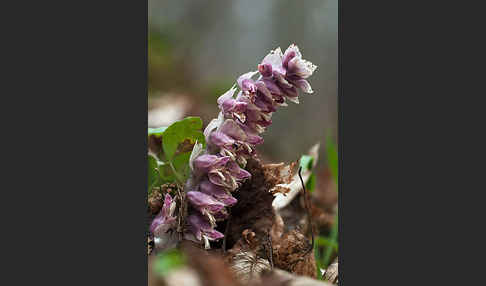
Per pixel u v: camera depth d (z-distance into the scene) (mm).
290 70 573
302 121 1119
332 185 885
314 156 715
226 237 607
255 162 616
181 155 621
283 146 1085
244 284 544
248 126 579
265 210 615
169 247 573
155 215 596
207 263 510
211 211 573
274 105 577
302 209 699
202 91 1150
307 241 617
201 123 612
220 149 575
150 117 950
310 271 614
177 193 587
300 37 1193
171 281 502
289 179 625
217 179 571
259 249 597
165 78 1145
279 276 552
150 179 620
